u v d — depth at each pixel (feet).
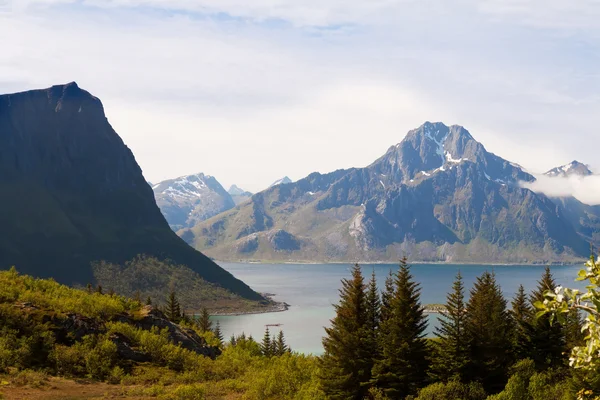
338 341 229.04
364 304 236.63
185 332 293.84
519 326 258.57
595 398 64.54
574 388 170.91
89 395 188.96
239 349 332.80
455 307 219.00
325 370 226.58
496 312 237.25
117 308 274.77
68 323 237.25
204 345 296.51
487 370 215.72
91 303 266.36
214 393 214.48
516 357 244.42
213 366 260.01
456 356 215.92
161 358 249.75
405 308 218.38
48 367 210.79
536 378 195.21
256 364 286.66
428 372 218.18
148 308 295.07
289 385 231.91
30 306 239.09
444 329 221.46
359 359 225.56
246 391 220.84
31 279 291.99
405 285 220.23
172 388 213.66
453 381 208.33
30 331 222.69
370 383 221.05
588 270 44.06
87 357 220.23
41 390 186.29
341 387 223.51
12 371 198.08
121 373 220.64
